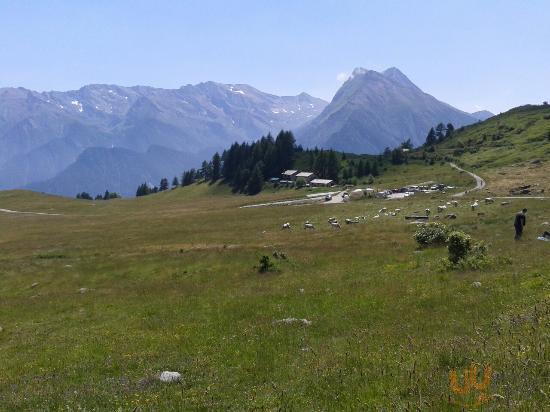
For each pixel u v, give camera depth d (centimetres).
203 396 1223
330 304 2320
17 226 11688
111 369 1656
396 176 19938
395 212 7494
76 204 18625
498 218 5216
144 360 1705
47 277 4609
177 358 1672
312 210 9906
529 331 1245
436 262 3152
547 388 866
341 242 5003
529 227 4375
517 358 1030
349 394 1054
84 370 1672
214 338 1923
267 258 3872
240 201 16700
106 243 7169
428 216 6331
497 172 13050
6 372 1788
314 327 1919
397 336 1578
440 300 2075
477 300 1961
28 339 2405
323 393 1095
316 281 3070
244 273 3866
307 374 1277
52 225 11544
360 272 3234
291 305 2409
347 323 1920
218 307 2602
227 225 8688
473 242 3219
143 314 2698
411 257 3591
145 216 12825
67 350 2038
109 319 2700
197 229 8412
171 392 1287
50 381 1568
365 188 15238
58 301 3478
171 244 6306
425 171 19112
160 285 3753
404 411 884
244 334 1914
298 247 4909
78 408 1216
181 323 2306
